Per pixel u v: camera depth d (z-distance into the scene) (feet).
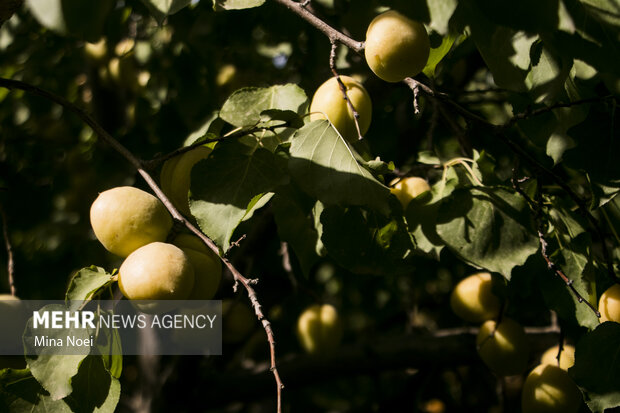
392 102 3.76
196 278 2.64
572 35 2.38
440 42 2.68
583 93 2.76
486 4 2.26
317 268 4.15
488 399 4.00
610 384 2.71
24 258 4.51
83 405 2.64
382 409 3.79
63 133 4.59
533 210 2.79
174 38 3.62
